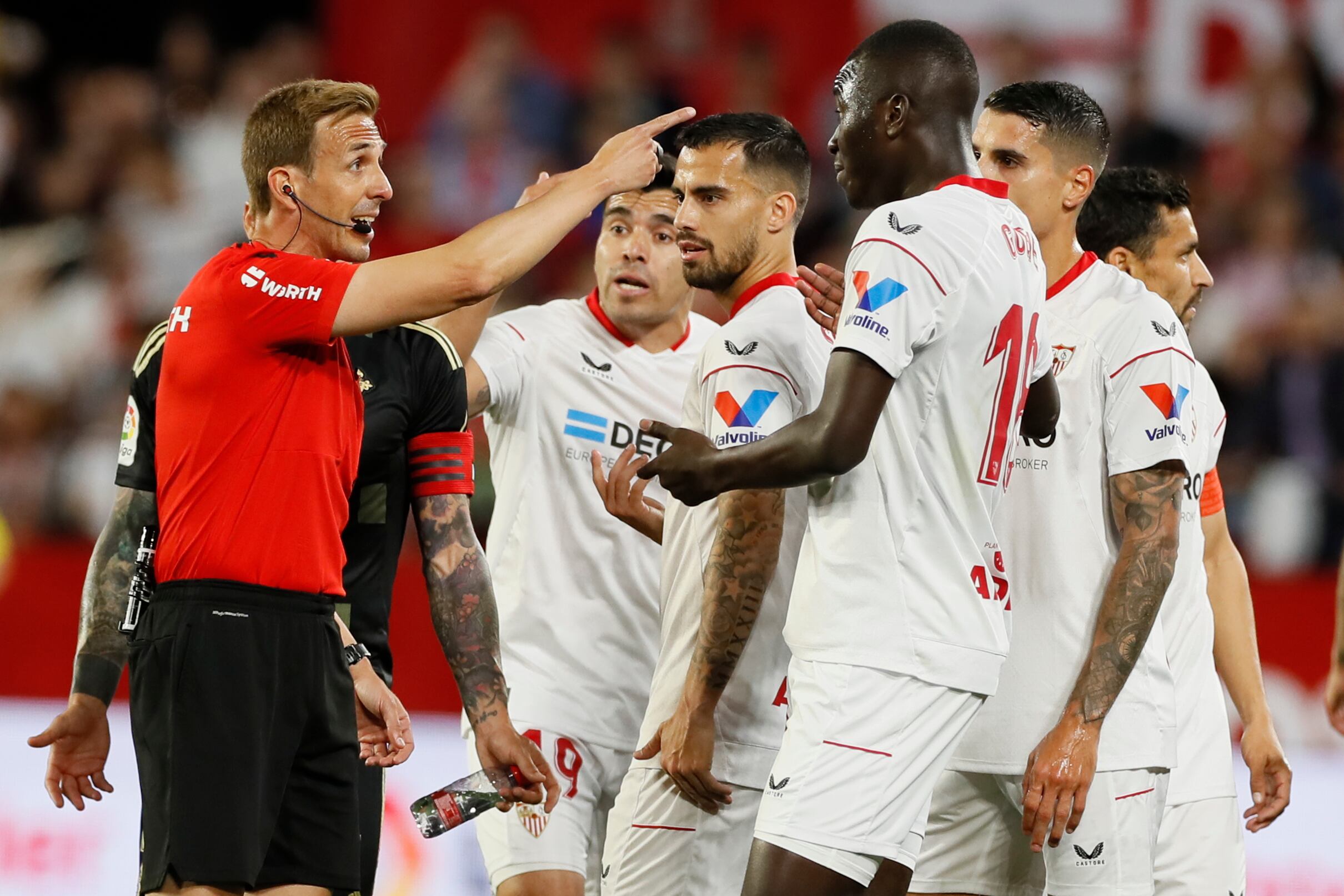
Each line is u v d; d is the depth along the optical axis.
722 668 13.31
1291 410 37.09
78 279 40.16
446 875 22.28
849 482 11.61
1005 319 11.71
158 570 11.87
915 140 11.88
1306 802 23.19
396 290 11.49
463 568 13.35
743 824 14.23
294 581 11.77
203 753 11.45
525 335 17.33
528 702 16.53
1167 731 13.92
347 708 12.14
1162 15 41.59
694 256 14.48
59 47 42.91
